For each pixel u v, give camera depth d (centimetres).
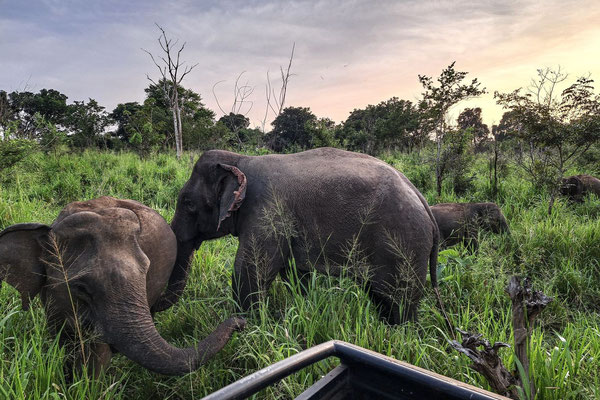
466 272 439
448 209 583
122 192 816
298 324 302
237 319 250
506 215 691
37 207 605
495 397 101
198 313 350
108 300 234
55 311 247
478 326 325
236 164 374
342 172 344
